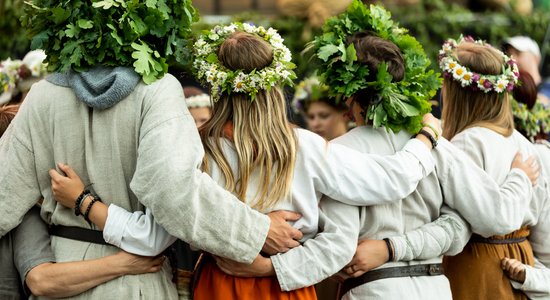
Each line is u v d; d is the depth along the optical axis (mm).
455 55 3873
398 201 3410
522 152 3850
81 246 3072
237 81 3117
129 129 3027
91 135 3053
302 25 6941
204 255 3328
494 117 3857
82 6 3057
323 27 3578
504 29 7613
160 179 2885
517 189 3607
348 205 3271
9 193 3055
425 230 3418
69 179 3041
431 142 3422
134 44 3014
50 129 3078
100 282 3027
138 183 2928
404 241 3355
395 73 3387
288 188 3166
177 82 3135
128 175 3066
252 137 3164
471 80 3793
